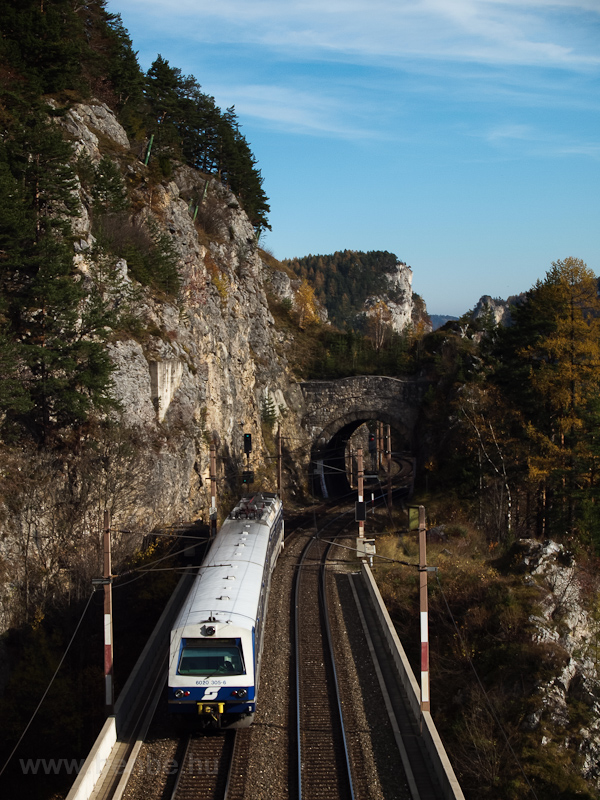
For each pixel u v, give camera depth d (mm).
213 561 21859
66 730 20641
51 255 25938
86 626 24266
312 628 24703
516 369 39656
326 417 68125
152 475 31281
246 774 14773
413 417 65812
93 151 38688
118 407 28141
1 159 26344
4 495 24125
